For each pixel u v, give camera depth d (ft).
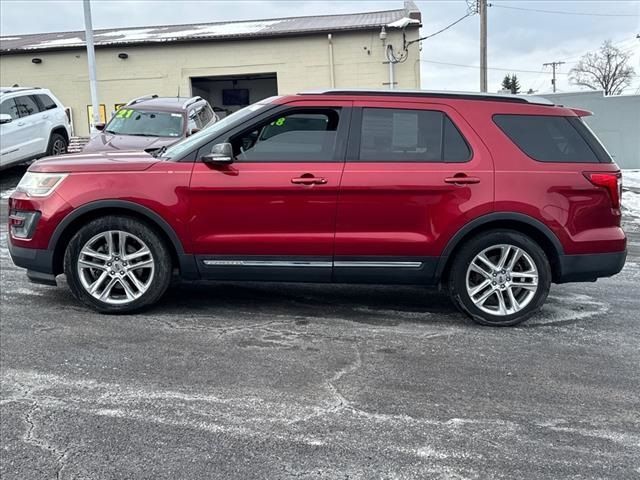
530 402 11.53
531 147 15.55
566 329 15.75
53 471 9.05
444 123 15.55
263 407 11.14
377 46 75.56
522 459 9.57
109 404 11.15
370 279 15.74
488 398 11.67
